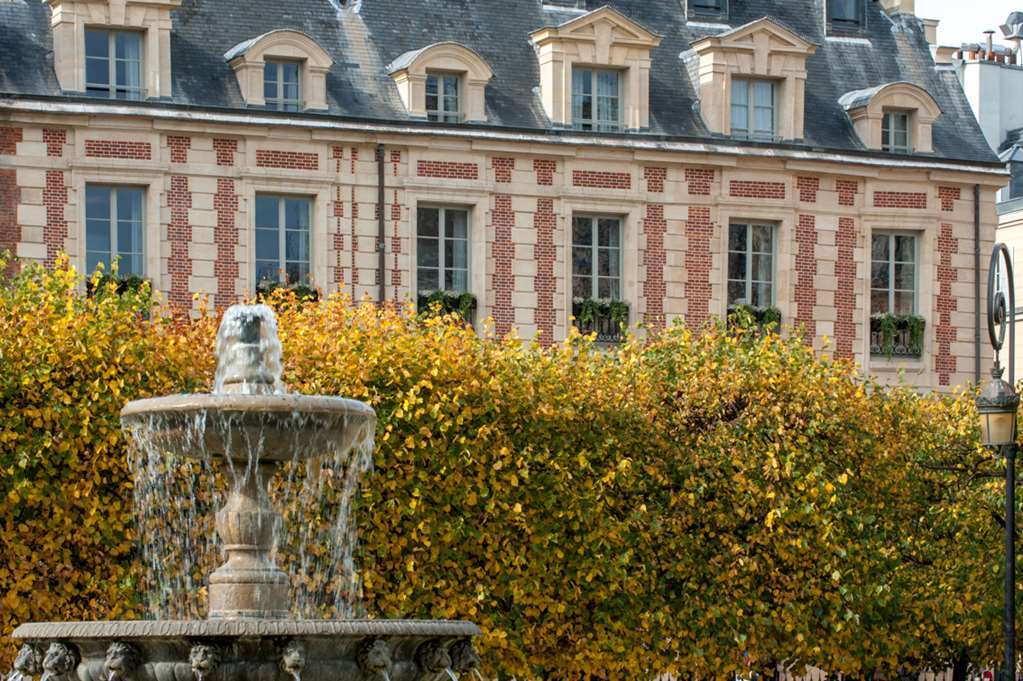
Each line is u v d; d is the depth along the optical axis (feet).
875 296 177.17
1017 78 237.04
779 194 173.17
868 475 111.65
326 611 95.30
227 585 72.90
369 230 160.04
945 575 113.60
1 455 90.38
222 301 155.43
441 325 105.29
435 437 99.09
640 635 103.50
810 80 179.63
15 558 90.89
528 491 100.01
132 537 92.38
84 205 151.74
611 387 105.81
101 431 91.66
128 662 64.34
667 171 169.58
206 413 70.74
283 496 94.99
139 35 154.40
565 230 166.09
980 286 180.45
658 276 169.27
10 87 149.89
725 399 108.88
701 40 172.24
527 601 99.55
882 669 115.55
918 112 179.01
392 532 97.35
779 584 107.86
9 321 94.68
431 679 68.23
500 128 163.32
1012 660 100.53
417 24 167.12
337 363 97.04
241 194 156.15
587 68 168.96
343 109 159.84
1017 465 118.83
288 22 162.09
